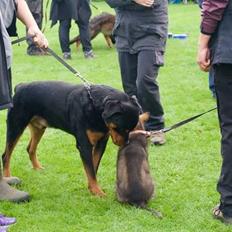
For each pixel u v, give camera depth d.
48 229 4.97
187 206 5.43
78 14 14.41
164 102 9.93
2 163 6.28
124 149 5.35
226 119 4.77
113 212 5.27
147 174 5.34
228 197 4.93
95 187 5.76
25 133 8.09
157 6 7.18
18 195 5.64
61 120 5.83
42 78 12.41
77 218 5.20
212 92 10.16
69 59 14.57
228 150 4.82
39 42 5.72
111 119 5.25
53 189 6.00
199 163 6.82
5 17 5.49
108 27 16.11
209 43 4.71
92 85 5.68
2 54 5.17
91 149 5.66
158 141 7.48
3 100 5.21
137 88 7.42
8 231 4.93
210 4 4.54
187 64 13.52
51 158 7.06
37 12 15.44
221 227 4.96
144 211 5.23
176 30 19.70
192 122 8.59
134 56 7.48
